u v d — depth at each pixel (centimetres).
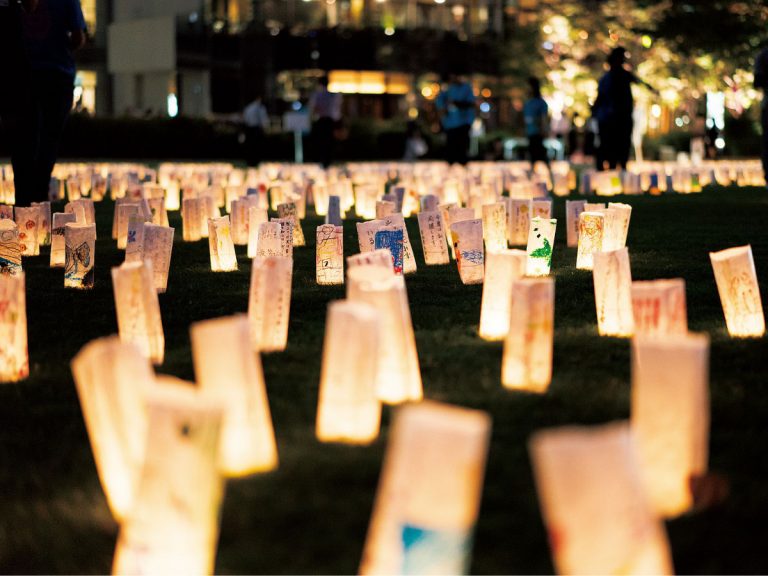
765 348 417
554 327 470
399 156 3425
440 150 3481
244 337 275
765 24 2894
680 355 242
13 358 382
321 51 4231
